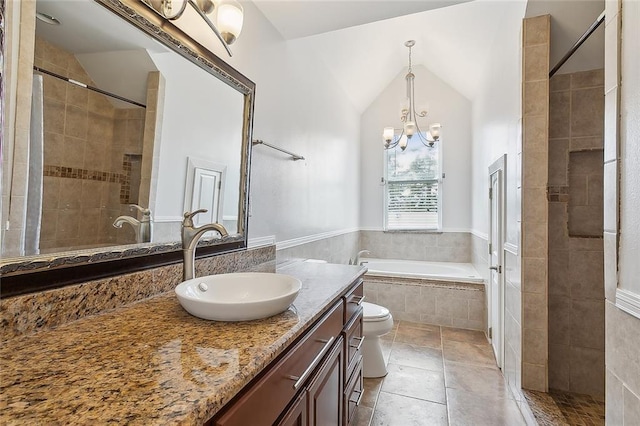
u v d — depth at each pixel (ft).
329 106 11.26
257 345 2.60
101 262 3.39
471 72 11.98
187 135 4.72
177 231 4.57
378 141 15.62
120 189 3.72
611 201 3.17
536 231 6.59
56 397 1.81
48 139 2.97
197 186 4.93
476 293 10.69
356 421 5.92
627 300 2.89
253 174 6.54
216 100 5.29
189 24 4.74
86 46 3.32
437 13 10.05
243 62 6.12
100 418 1.63
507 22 7.91
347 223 13.67
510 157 7.53
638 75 2.76
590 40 6.40
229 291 4.16
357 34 10.59
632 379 2.84
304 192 9.15
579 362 7.02
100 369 2.15
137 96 3.93
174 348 2.52
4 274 2.59
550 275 7.19
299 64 8.69
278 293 4.05
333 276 5.56
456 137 14.51
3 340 2.53
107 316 3.21
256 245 6.66
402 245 15.10
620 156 3.02
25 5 2.77
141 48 3.94
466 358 8.51
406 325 10.99
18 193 2.72
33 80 2.83
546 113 6.49
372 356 7.57
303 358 3.28
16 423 1.57
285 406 2.92
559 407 6.32
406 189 15.28
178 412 1.71
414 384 7.22
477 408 6.33
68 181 3.15
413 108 14.83
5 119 2.60
